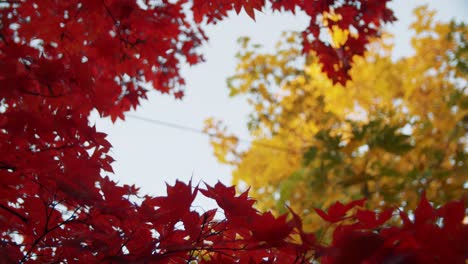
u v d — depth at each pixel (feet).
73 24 9.45
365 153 21.97
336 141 22.04
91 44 9.80
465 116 25.43
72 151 7.36
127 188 6.14
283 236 4.83
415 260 4.20
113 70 10.52
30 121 6.70
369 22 12.70
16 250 6.12
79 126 7.02
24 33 9.32
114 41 9.83
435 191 21.25
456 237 4.18
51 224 6.74
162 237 5.77
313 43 13.35
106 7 9.39
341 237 4.35
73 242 5.44
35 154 6.48
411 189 21.16
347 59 13.19
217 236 5.90
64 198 6.52
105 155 7.24
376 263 4.33
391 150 21.04
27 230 6.74
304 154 22.66
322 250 4.38
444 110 26.30
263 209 26.66
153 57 10.47
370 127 21.68
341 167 21.99
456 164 23.38
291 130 28.66
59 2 9.26
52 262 6.36
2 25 9.97
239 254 5.87
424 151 23.93
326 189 22.07
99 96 7.35
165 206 5.69
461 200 4.38
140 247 5.81
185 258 5.68
